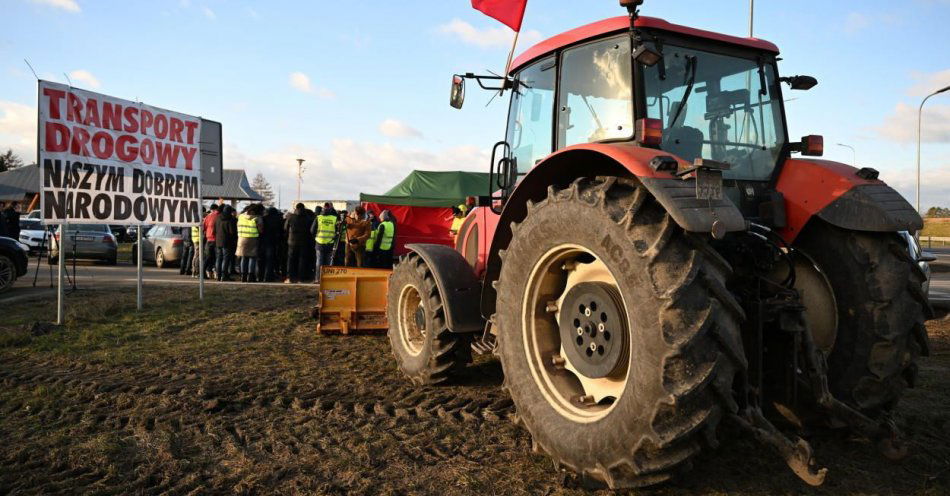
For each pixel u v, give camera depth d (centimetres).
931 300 870
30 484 312
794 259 366
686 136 361
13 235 1675
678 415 250
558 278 339
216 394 469
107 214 817
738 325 263
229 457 347
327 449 356
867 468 317
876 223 320
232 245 1391
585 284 311
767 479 305
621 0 337
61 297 751
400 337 529
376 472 323
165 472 326
